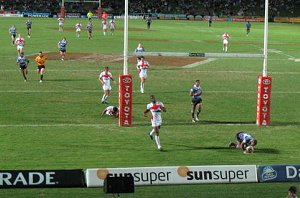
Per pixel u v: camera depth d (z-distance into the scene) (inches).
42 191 1590.8
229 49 5137.8
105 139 2126.0
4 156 1887.3
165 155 1940.2
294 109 2723.9
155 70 3855.8
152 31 6953.7
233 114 2588.6
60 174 1416.1
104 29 6279.5
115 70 3786.9
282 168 1503.4
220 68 4003.4
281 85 3368.6
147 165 1823.3
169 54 2367.1
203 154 1959.9
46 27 7052.2
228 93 3085.6
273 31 7504.9
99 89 3117.6
